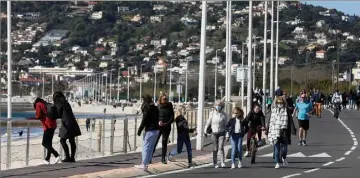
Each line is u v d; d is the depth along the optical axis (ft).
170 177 110.73
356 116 310.45
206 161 136.36
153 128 115.24
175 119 127.95
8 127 122.72
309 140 189.57
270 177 111.04
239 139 125.08
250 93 228.63
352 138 196.24
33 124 150.61
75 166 117.29
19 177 100.68
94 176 103.86
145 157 115.24
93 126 176.76
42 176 101.91
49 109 119.65
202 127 154.81
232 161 125.08
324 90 600.39
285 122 126.41
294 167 127.03
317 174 115.75
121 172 109.91
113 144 156.25
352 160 140.77
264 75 308.81
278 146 126.41
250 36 242.37
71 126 122.52
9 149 123.03
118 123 222.28
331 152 157.48
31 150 157.69
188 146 126.72
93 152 151.23
